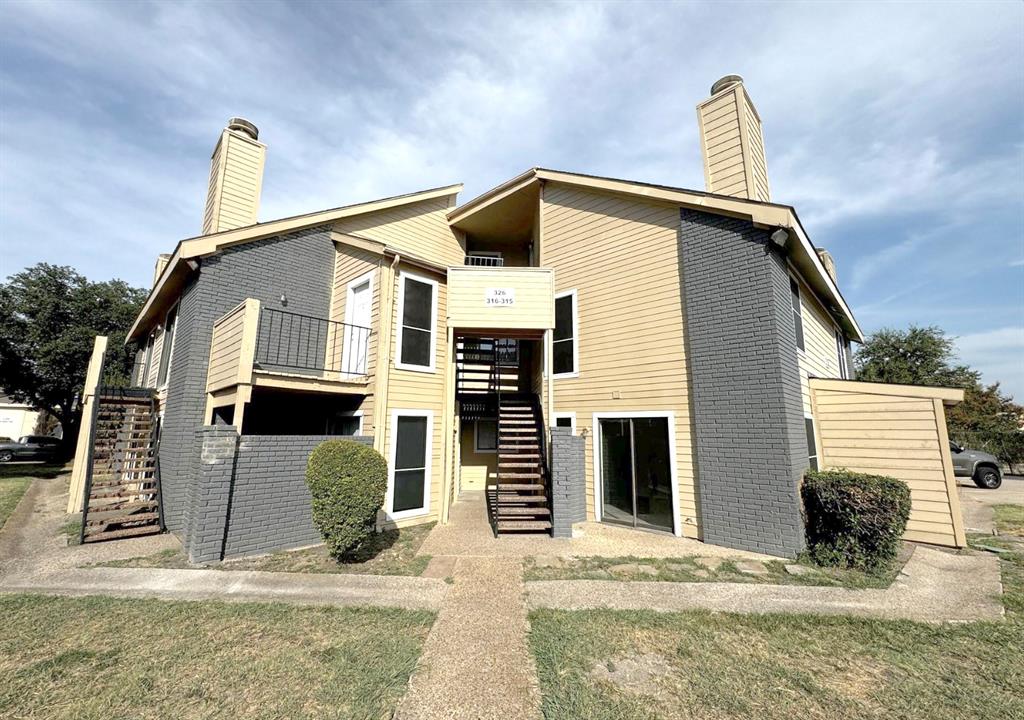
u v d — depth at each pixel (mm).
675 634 3805
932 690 3018
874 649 3572
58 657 3330
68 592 4684
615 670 3230
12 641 3590
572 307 9516
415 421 8711
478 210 12133
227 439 6000
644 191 8211
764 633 3840
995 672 3238
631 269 8594
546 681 3072
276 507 6410
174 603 4387
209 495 5773
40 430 35344
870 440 7645
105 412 9312
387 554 6203
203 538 5680
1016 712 2775
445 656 3398
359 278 9039
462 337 10508
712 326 7176
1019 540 7238
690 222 7672
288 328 8805
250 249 8453
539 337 9812
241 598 4535
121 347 22109
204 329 7742
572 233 9750
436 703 2820
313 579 5109
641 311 8336
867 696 2943
